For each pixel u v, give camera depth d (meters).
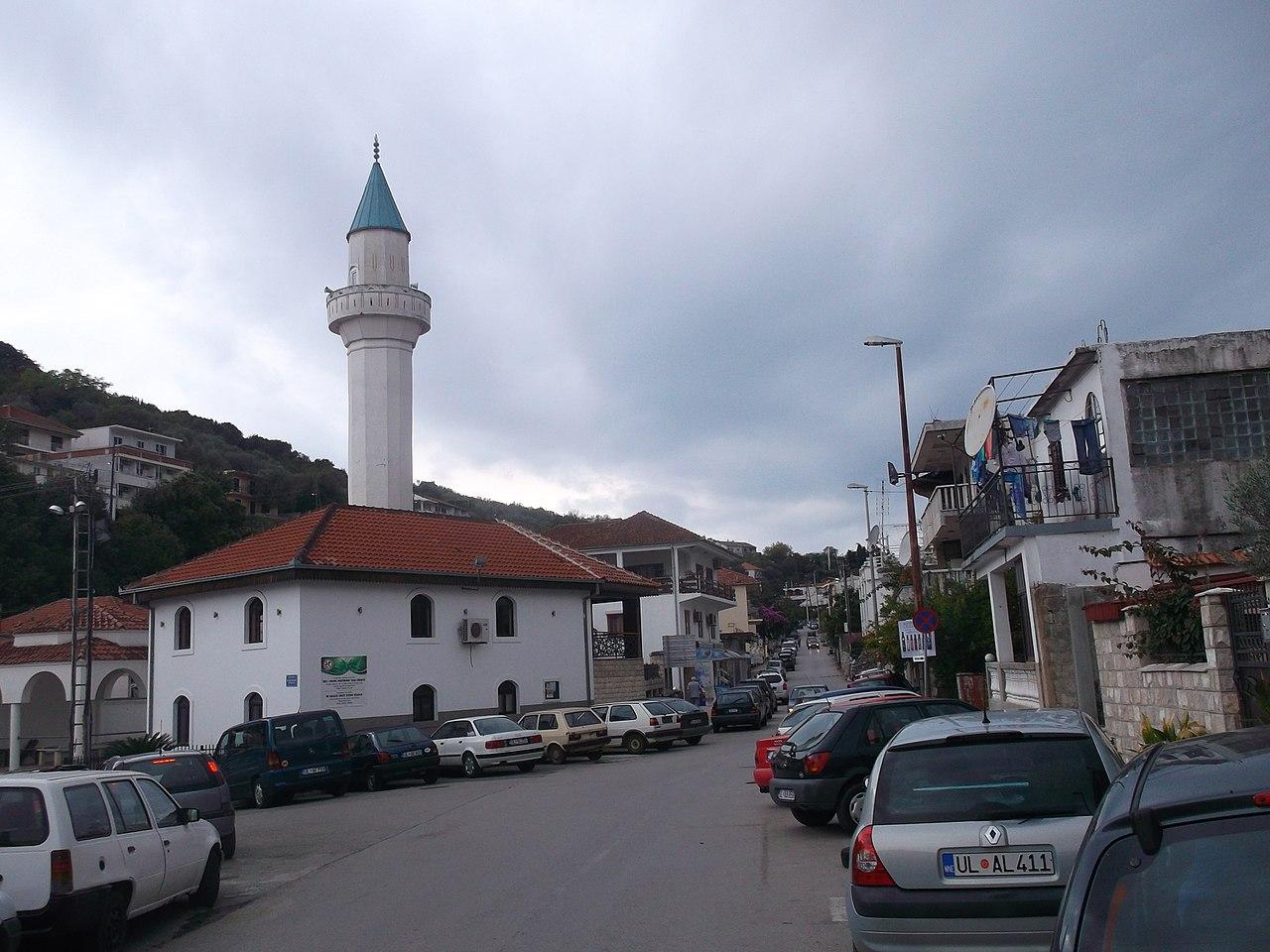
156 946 9.77
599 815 16.58
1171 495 20.50
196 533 67.94
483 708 34.62
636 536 56.38
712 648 61.34
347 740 24.62
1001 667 26.83
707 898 9.80
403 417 43.47
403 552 34.00
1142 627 15.13
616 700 43.00
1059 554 20.91
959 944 6.01
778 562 193.12
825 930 8.40
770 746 16.75
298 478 104.56
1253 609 12.23
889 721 13.12
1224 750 4.02
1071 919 3.43
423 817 18.34
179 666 33.81
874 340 28.88
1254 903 3.21
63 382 103.44
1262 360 20.53
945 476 38.31
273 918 10.59
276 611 31.14
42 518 57.78
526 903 10.09
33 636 40.47
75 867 8.83
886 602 45.53
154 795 10.72
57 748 40.19
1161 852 3.43
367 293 43.03
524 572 36.50
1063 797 6.29
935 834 6.23
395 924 9.70
